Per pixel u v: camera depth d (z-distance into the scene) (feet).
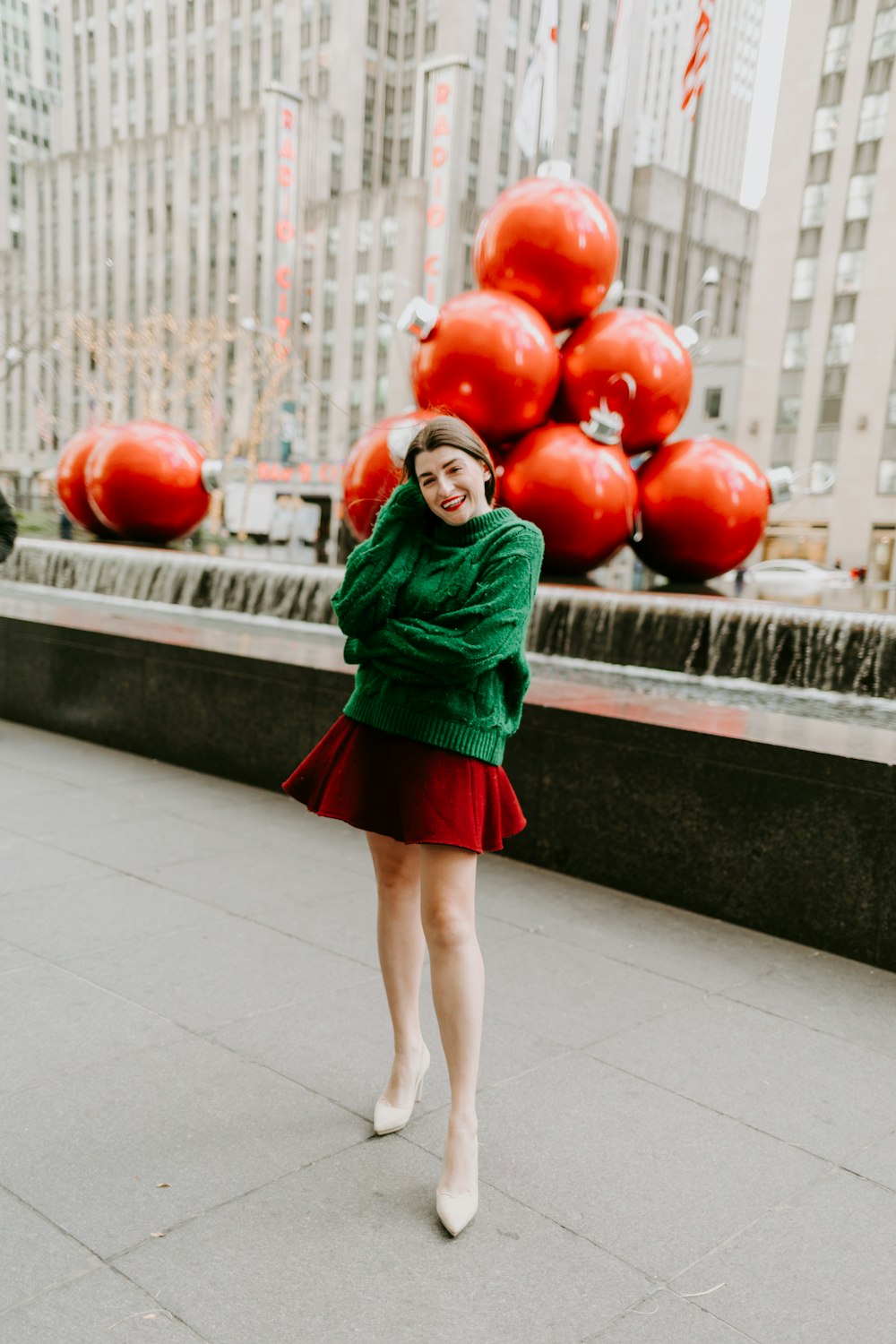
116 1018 9.34
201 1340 5.54
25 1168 7.01
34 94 274.98
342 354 197.57
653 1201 7.09
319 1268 6.20
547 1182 7.25
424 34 216.74
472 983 6.98
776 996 10.62
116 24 260.62
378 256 188.96
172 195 224.12
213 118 245.04
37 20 308.19
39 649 21.93
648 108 273.13
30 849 14.10
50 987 9.89
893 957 11.37
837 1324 5.97
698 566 26.35
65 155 244.22
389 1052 8.99
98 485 35.12
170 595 35.47
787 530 139.44
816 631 23.26
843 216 132.77
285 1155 7.38
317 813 7.50
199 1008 9.63
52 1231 6.37
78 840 14.57
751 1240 6.71
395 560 7.20
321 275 199.82
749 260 241.35
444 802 6.89
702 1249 6.60
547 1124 8.00
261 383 172.65
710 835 12.78
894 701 22.21
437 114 131.44
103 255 240.32
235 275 214.69
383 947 7.78
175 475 34.83
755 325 142.20
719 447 25.75
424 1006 9.90
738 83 289.94
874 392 131.34
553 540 24.21
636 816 13.46
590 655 26.14
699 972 11.16
